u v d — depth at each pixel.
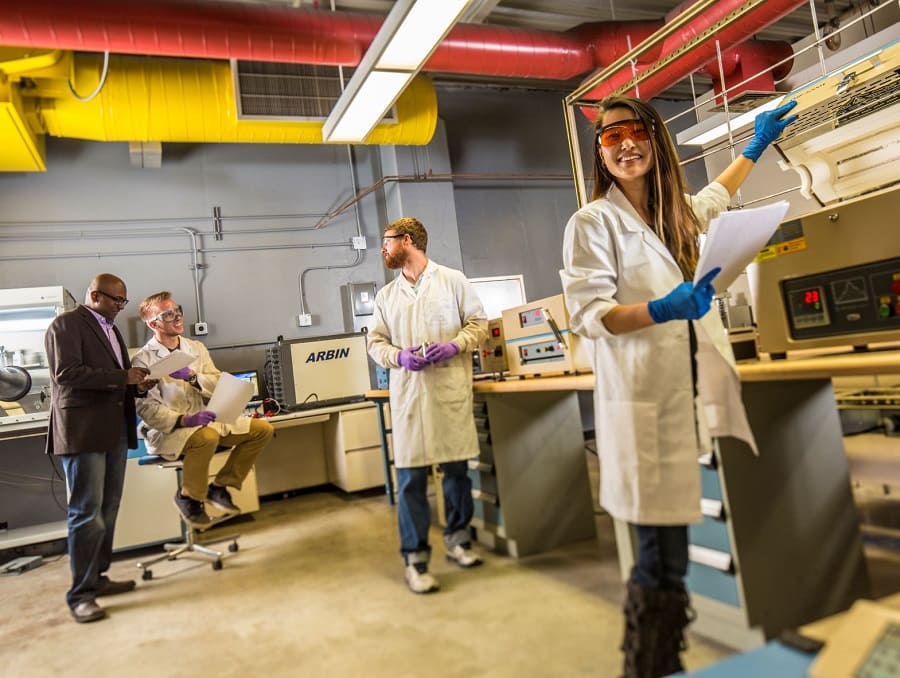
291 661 1.93
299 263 5.27
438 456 2.42
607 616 2.00
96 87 3.84
